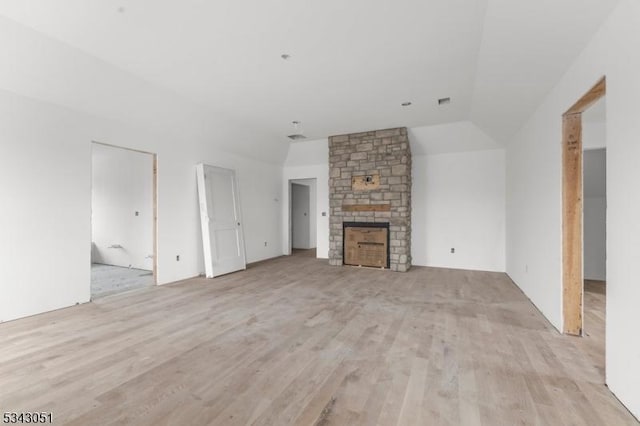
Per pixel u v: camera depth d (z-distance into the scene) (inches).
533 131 145.2
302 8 92.8
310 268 235.5
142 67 132.0
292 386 77.0
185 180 199.2
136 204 241.1
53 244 133.7
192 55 121.9
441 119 204.1
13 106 120.7
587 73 87.6
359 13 95.2
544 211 128.4
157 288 174.7
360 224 239.8
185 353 94.7
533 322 121.3
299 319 124.6
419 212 247.1
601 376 81.7
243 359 90.9
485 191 227.1
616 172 72.0
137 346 99.4
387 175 229.0
